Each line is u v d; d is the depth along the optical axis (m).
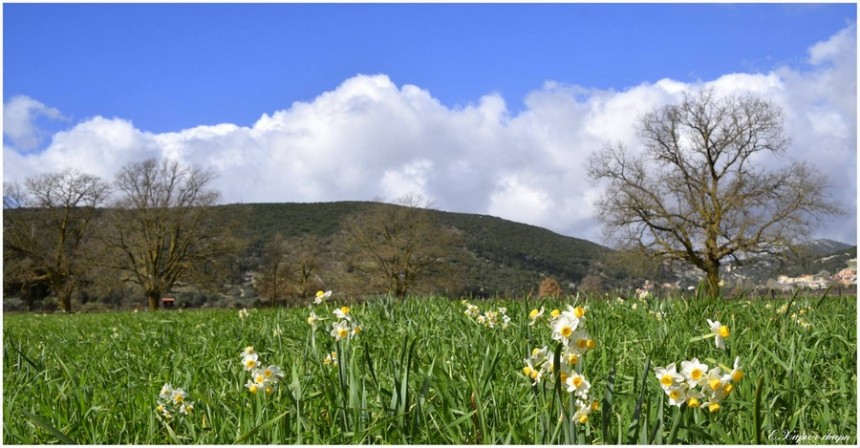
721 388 2.54
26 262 53.88
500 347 4.73
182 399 3.67
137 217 54.28
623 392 3.33
